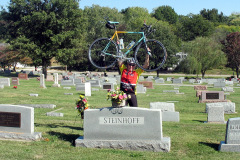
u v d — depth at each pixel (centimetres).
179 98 3078
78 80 4391
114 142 860
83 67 9125
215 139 1004
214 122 1577
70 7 5750
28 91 3266
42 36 5834
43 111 1920
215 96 2764
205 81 5800
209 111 1585
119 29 7606
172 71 8931
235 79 5975
